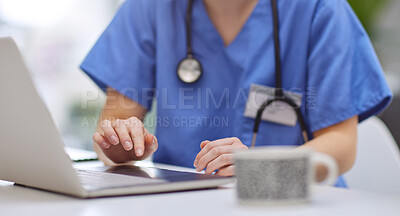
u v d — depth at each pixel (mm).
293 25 1224
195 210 514
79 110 2752
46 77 2947
